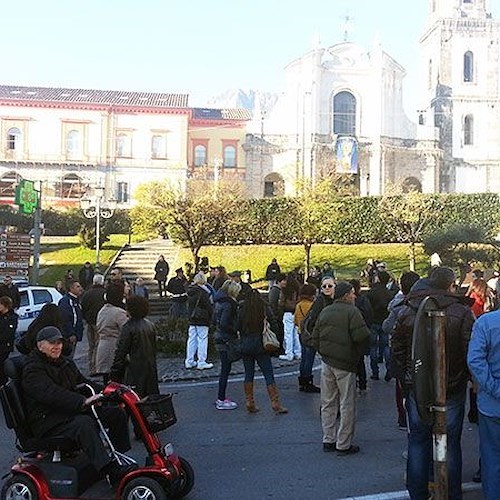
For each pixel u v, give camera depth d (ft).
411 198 142.00
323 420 29.09
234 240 141.18
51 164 221.46
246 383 36.37
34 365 21.80
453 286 24.04
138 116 226.17
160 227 126.62
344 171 217.97
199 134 233.14
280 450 29.12
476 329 18.95
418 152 229.45
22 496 21.36
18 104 220.64
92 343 46.80
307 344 36.22
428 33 257.55
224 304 37.14
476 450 29.12
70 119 223.30
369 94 228.63
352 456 28.09
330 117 227.40
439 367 19.03
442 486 19.06
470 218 143.23
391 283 57.06
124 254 139.54
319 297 40.37
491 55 247.91
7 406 21.85
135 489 20.81
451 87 246.88
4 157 219.61
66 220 176.24
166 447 22.72
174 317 65.82
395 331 21.91
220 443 30.27
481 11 251.60
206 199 123.75
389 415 35.53
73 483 21.20
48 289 72.59
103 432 21.93
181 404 38.70
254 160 225.56
